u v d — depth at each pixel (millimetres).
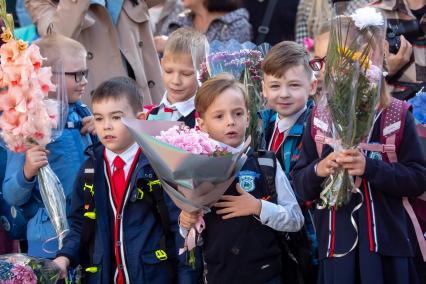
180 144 8055
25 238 10289
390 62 11188
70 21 11484
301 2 14258
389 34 11266
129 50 12039
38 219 9758
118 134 9109
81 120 10305
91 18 11812
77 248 9141
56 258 9070
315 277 9359
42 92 9031
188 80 10164
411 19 11305
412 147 8758
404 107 8844
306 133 9125
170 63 10164
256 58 9883
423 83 11125
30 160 9164
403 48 11086
